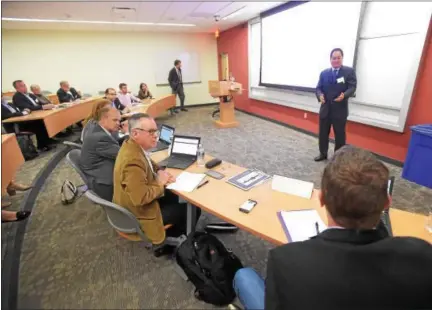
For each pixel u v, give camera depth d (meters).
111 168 1.95
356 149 0.68
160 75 8.27
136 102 5.96
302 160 3.65
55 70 7.08
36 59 6.83
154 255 1.93
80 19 5.49
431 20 2.74
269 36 5.75
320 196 0.68
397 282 0.53
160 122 6.50
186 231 1.90
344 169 0.61
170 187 1.66
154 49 8.02
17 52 6.62
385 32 3.25
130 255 1.95
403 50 3.07
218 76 9.05
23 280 1.72
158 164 2.02
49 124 4.18
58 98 5.82
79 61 7.26
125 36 7.59
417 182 2.79
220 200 1.49
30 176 3.28
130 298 1.57
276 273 0.61
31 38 6.66
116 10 4.86
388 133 3.43
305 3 4.57
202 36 8.47
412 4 2.89
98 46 7.37
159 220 1.67
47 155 4.11
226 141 4.70
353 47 3.74
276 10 5.31
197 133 5.34
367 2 3.41
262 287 0.98
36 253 1.99
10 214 2.34
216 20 6.32
